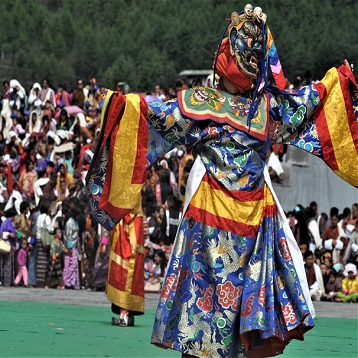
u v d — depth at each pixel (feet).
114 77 474.90
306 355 59.26
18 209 140.05
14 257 123.95
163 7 551.59
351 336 71.72
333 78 44.88
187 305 42.32
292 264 42.60
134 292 72.23
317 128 44.75
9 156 161.07
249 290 42.01
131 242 72.23
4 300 97.04
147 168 43.06
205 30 504.02
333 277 115.24
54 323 72.74
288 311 42.14
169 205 124.88
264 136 43.42
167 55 502.79
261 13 44.06
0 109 174.29
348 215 122.83
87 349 57.62
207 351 41.96
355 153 44.98
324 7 434.30
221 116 42.96
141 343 61.72
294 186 138.21
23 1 584.40
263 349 42.39
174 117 42.80
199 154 43.50
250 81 43.70
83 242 122.11
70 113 167.73
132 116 42.39
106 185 43.24
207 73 223.92
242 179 42.86
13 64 536.83
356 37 402.11
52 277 121.39
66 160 151.02
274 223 43.14
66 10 565.12
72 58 545.03
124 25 555.69
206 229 42.42
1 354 53.57
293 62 390.01
